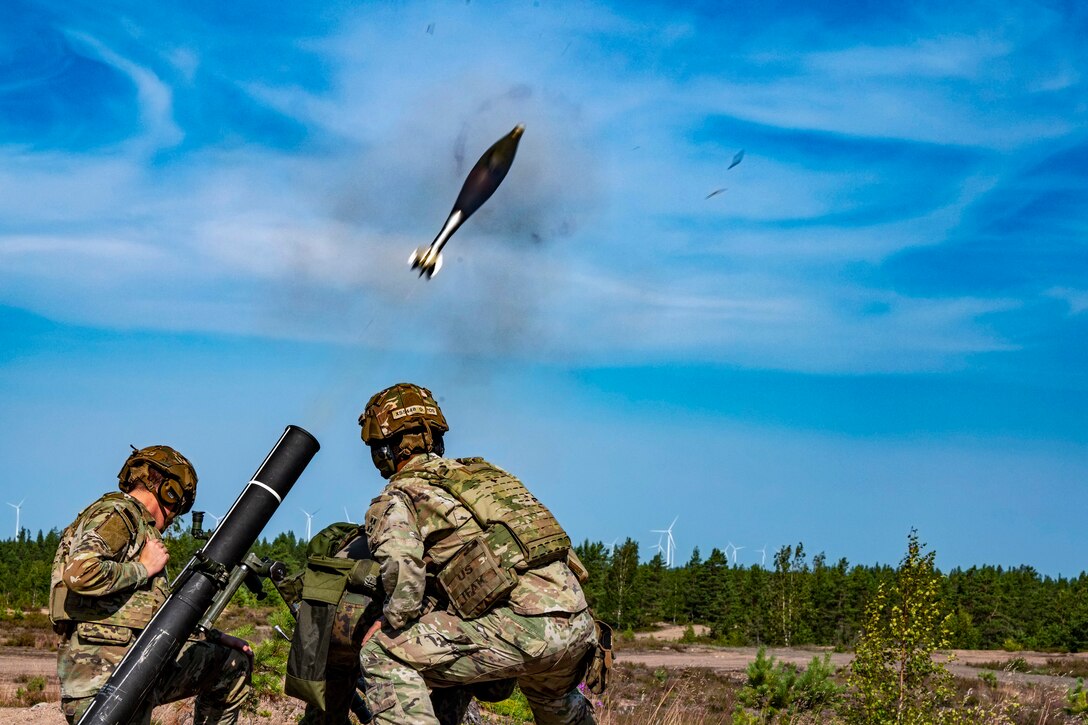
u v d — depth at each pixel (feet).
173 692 16.85
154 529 17.38
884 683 32.83
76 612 16.17
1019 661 113.91
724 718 47.11
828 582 252.62
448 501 15.24
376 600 16.06
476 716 18.86
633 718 35.94
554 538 15.31
